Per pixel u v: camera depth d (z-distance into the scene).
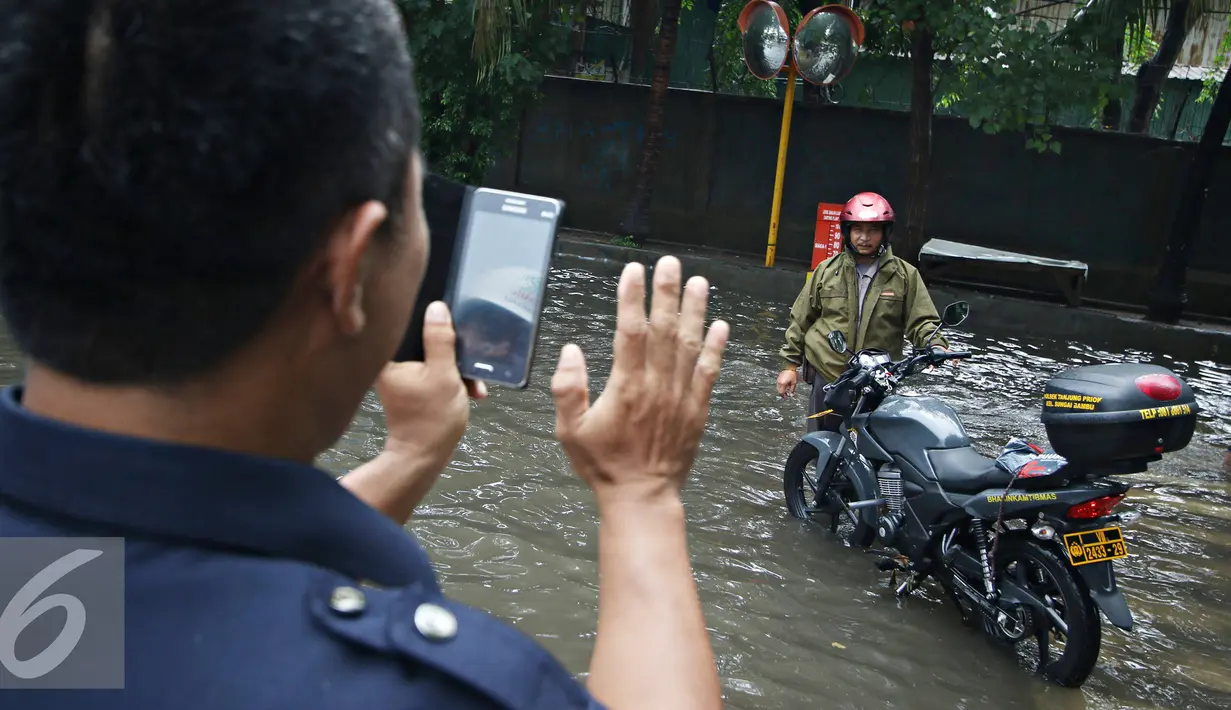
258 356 0.68
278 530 0.65
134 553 0.62
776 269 13.07
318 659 0.61
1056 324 12.12
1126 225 13.68
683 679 0.85
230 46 0.60
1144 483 6.74
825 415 5.82
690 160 15.60
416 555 0.73
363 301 0.73
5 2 0.62
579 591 4.42
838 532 5.49
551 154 16.31
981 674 4.10
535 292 1.12
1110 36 11.98
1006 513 4.19
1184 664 4.33
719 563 4.96
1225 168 13.17
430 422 1.14
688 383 0.99
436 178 1.14
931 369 9.69
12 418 0.64
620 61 18.47
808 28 11.25
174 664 0.60
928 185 14.36
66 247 0.61
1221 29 19.28
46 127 0.61
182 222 0.60
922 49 12.95
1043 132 12.11
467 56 13.88
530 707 0.64
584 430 0.98
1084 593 3.97
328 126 0.64
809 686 3.90
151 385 0.65
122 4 0.60
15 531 0.63
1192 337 11.57
